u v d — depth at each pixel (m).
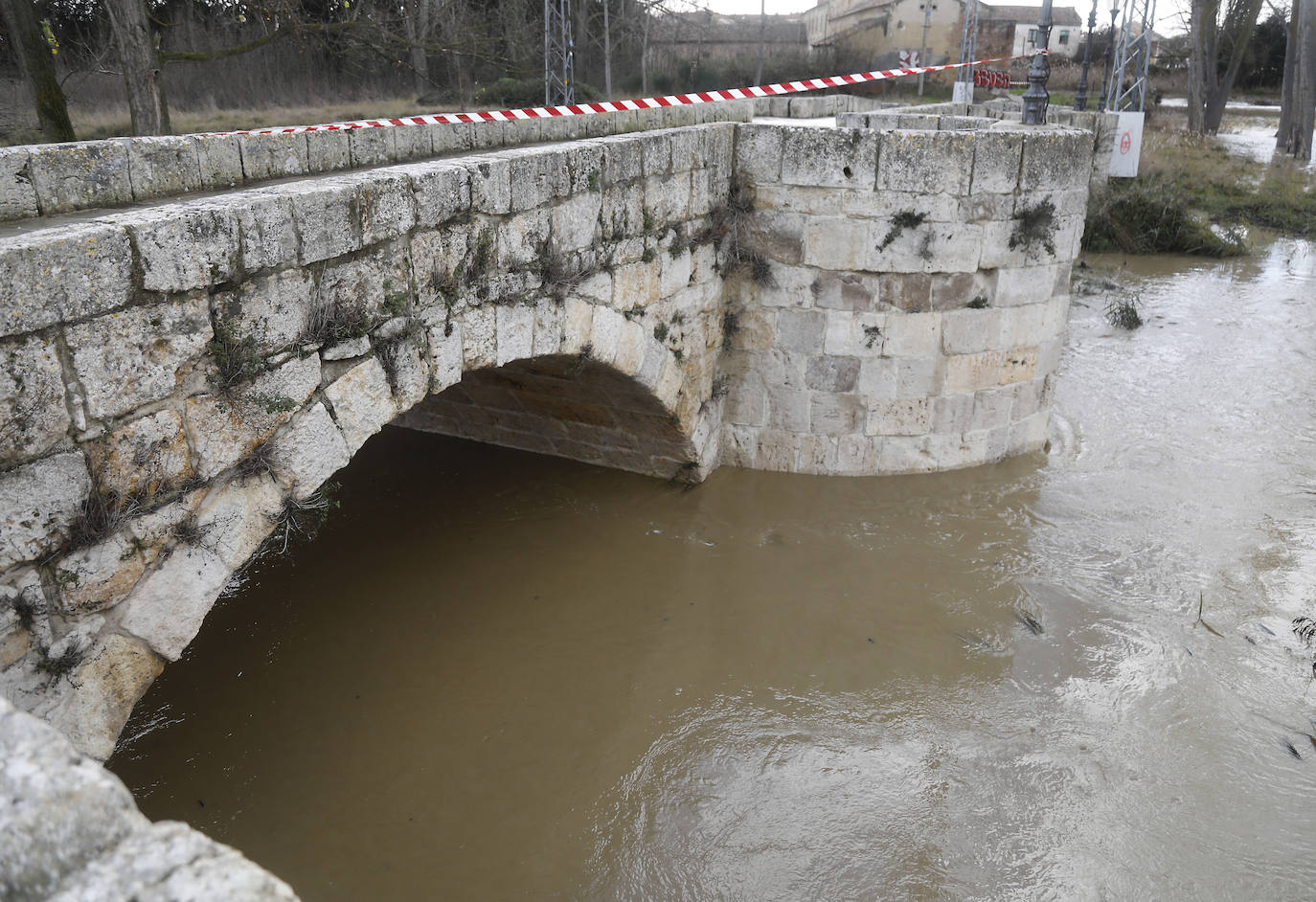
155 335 3.75
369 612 7.52
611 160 6.79
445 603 7.65
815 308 8.97
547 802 5.73
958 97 25.23
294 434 4.54
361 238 4.70
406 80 26.97
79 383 3.48
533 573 8.09
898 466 9.52
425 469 9.94
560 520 8.92
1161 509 9.12
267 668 6.83
